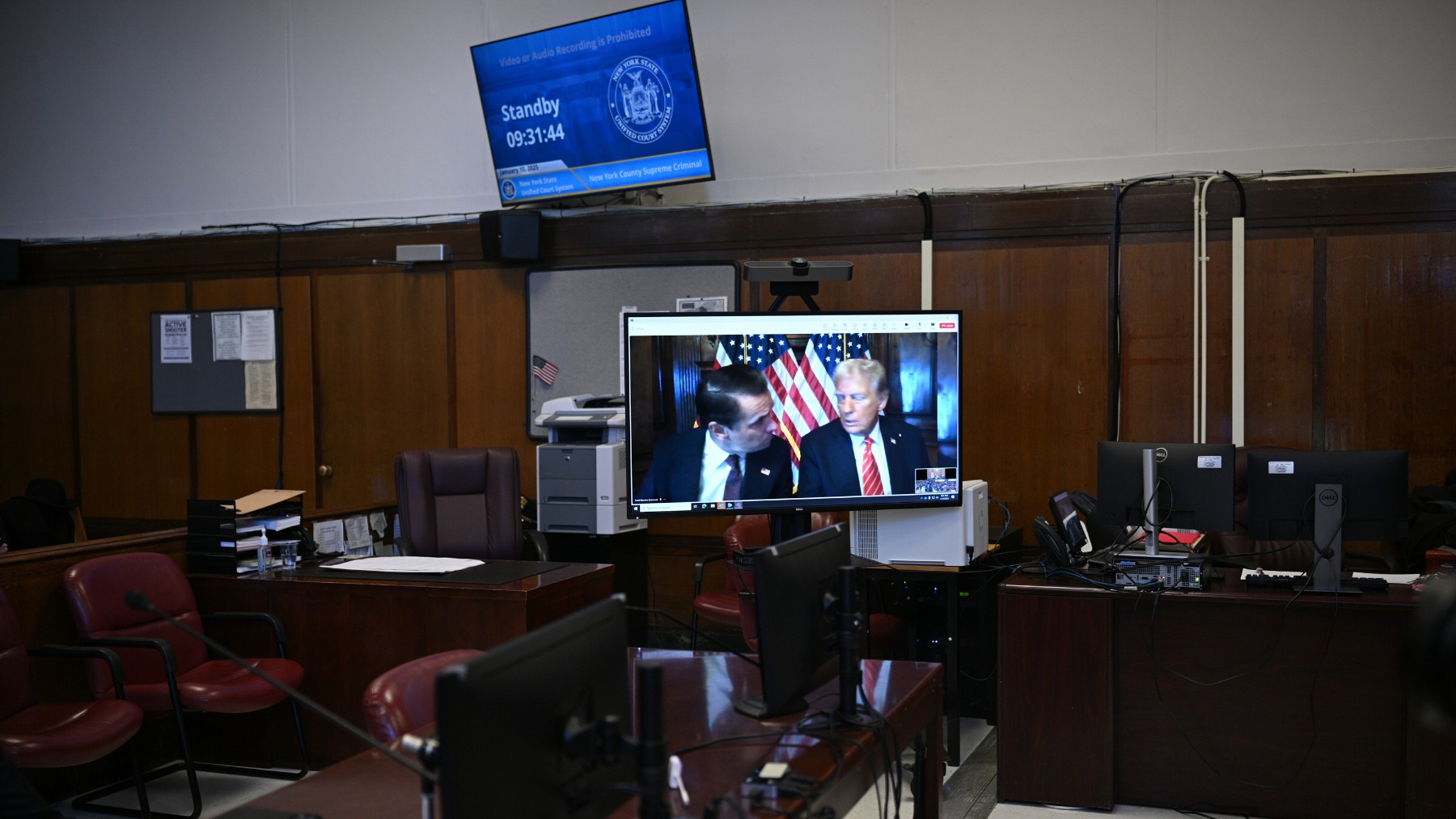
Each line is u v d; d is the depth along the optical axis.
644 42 5.23
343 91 6.53
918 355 3.39
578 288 5.78
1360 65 4.81
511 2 6.15
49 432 7.00
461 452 4.74
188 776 3.40
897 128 5.46
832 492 3.35
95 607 3.47
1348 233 4.64
